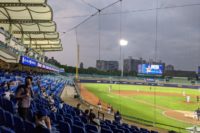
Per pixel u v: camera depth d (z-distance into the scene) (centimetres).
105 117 2223
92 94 4381
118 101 3769
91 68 7794
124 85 7194
